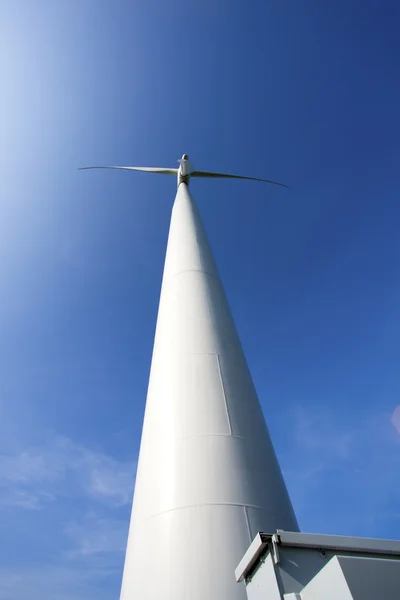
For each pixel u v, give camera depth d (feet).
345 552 12.26
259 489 19.60
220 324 28.71
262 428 23.45
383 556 12.34
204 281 32.55
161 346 27.94
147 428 23.88
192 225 41.37
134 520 20.44
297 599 10.88
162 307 31.60
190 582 16.06
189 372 24.63
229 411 22.63
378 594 9.61
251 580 13.33
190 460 20.17
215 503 18.34
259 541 12.26
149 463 21.48
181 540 17.37
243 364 26.99
